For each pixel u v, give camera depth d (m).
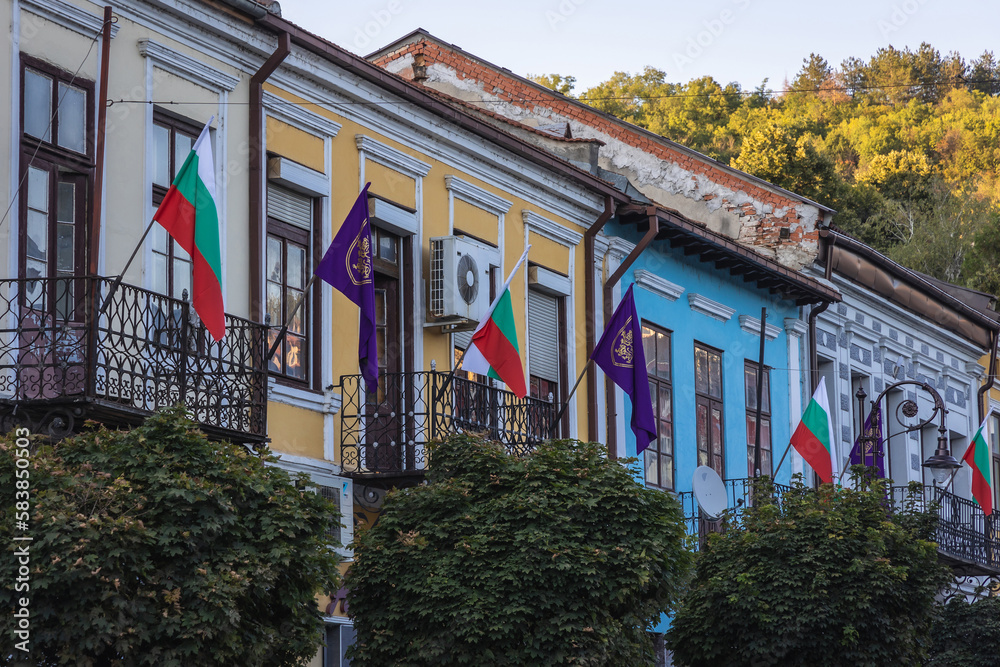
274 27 17.69
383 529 16.34
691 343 26.77
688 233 25.59
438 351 20.64
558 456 16.67
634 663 16.11
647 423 20.91
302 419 18.02
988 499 32.72
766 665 19.62
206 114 17.09
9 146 14.62
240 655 12.62
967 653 27.23
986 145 70.88
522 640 15.56
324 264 16.95
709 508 24.81
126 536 11.81
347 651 16.12
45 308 14.77
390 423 19.23
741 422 28.08
